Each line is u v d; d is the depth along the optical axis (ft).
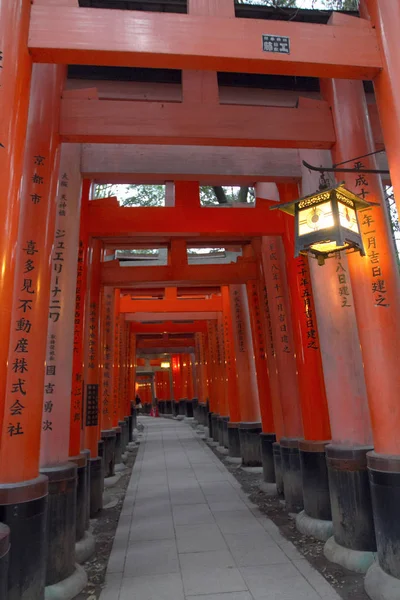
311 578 13.96
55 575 13.16
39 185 13.67
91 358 25.25
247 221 21.93
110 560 16.10
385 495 12.43
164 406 101.09
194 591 13.43
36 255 13.14
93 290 26.84
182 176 19.77
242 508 22.79
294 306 20.36
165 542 17.90
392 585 11.80
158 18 11.62
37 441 12.38
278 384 25.17
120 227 21.54
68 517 13.88
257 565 15.17
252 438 33.73
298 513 20.56
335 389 16.40
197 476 31.68
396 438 12.95
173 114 14.83
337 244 11.86
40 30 11.14
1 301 9.66
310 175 19.21
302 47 12.16
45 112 14.26
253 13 16.75
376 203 13.37
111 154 19.29
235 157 19.95
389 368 13.32
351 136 15.53
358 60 12.46
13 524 10.98
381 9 12.62
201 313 49.42
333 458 15.67
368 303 13.92
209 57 11.66
